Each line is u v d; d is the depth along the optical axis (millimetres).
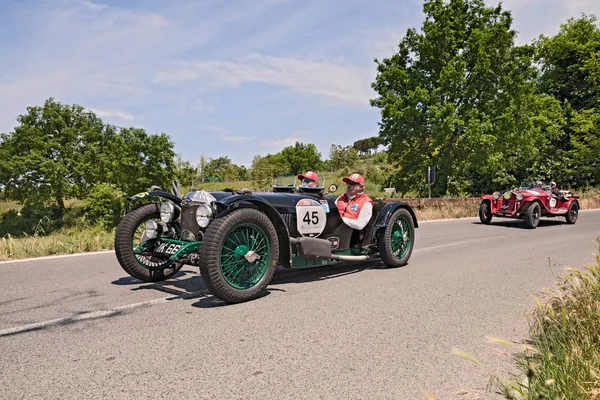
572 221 14781
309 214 5570
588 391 2160
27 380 2729
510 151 28125
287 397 2521
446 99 25578
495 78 26109
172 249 4805
